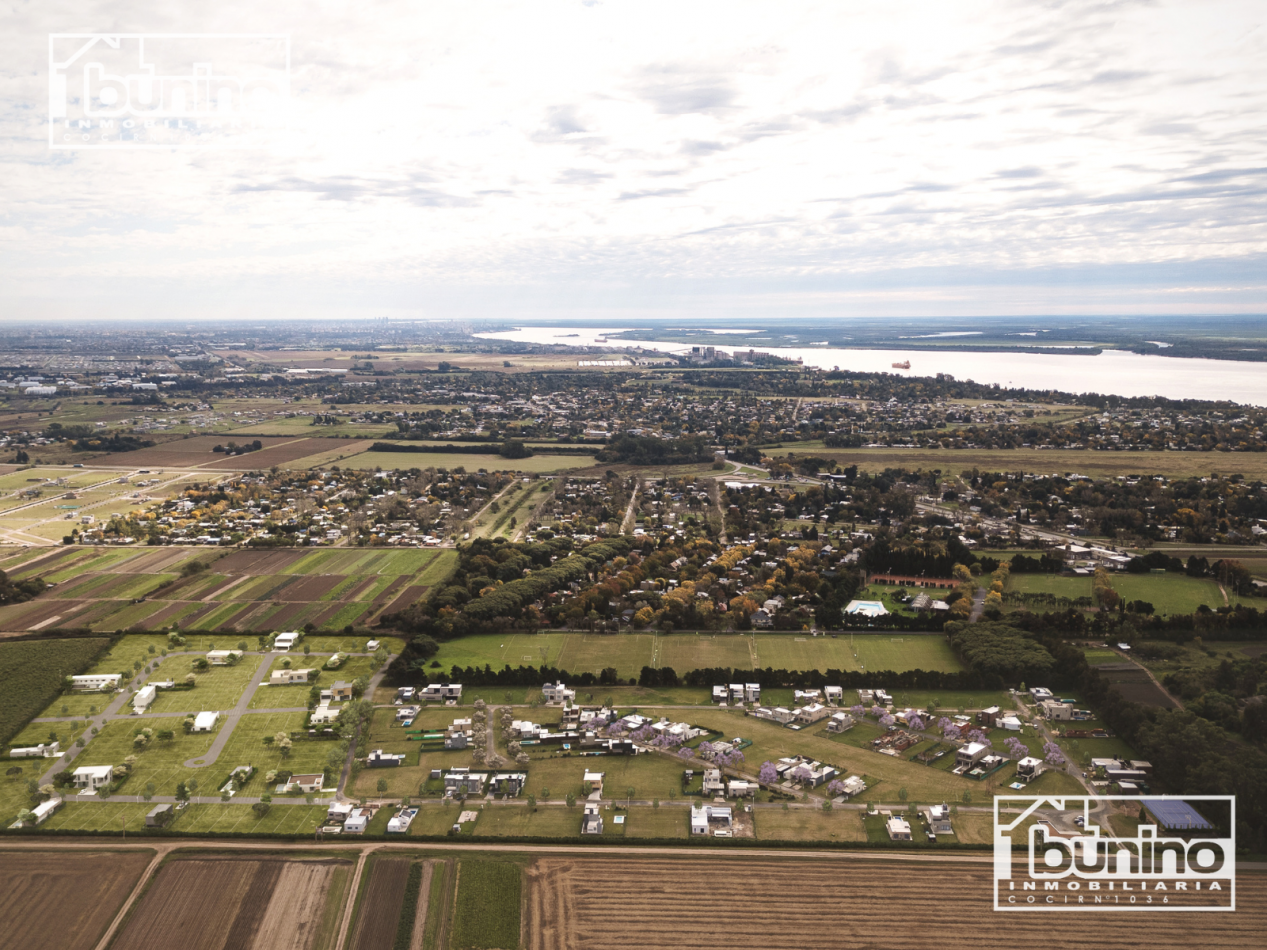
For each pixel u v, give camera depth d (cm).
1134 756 18925
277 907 14312
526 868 15188
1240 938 13450
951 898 14362
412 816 16712
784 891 14575
